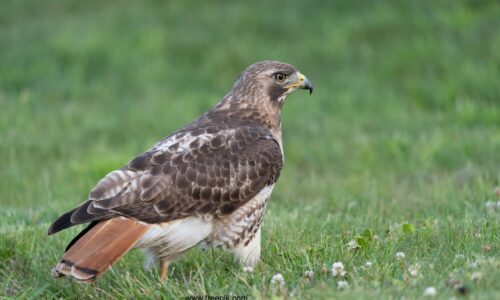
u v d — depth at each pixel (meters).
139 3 24.34
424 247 8.59
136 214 7.78
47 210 11.68
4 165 15.05
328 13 22.59
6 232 9.95
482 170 13.65
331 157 15.81
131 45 21.80
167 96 19.64
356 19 21.92
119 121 17.84
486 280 7.00
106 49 21.52
